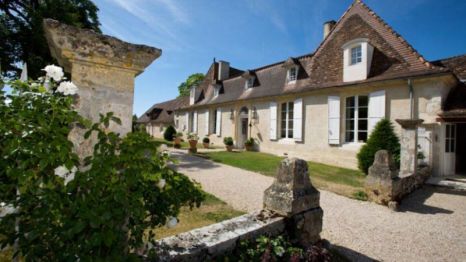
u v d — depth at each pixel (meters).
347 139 11.55
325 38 14.16
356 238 4.36
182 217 4.59
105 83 1.79
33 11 11.17
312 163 11.97
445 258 3.84
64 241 1.37
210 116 22.09
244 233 2.71
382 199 6.19
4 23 11.29
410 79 9.12
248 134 17.23
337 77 12.09
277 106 15.05
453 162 9.64
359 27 12.52
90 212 1.34
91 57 1.72
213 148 19.09
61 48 1.65
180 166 10.49
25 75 2.76
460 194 7.33
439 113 8.70
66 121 1.61
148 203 1.88
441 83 8.73
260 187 7.29
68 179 1.61
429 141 8.81
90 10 13.63
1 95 1.63
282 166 3.48
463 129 10.94
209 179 8.11
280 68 16.44
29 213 1.45
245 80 19.22
